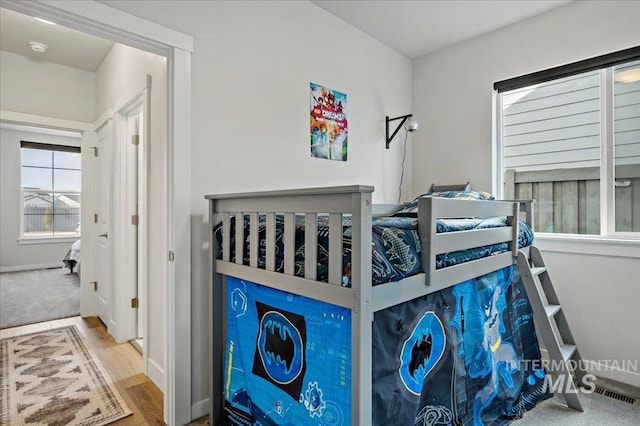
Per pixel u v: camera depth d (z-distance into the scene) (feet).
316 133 8.39
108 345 9.61
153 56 7.64
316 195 4.24
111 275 10.34
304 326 4.58
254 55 7.16
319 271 4.37
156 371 7.50
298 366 4.67
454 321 5.40
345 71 9.12
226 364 6.05
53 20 5.02
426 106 11.00
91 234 12.12
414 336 4.68
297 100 7.97
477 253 5.94
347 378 4.01
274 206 4.86
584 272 8.00
